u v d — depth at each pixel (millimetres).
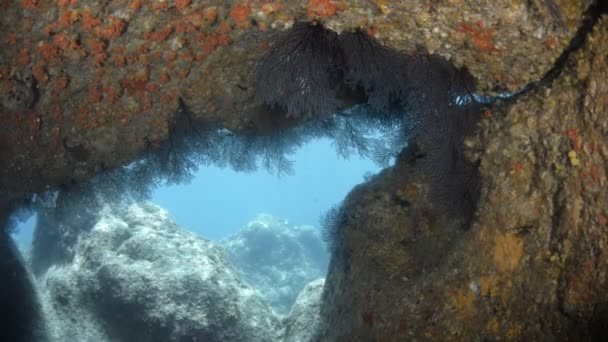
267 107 4434
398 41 3174
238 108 4383
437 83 3318
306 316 6617
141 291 7375
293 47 3350
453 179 3656
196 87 3977
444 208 3869
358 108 4816
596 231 2768
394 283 4023
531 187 3082
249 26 3412
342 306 4473
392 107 4500
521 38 2738
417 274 3977
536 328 2922
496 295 3152
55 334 6785
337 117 4914
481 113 3480
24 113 3812
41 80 3545
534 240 3043
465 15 2709
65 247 8609
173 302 7344
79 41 3273
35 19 3107
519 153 3148
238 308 7770
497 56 2967
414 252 4211
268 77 3525
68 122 3965
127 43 3377
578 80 2811
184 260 8117
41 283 8109
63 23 3123
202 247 8844
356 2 2926
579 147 2848
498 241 3221
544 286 2939
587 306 2771
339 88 4074
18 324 6355
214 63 3779
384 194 4566
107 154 4336
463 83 3336
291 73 3416
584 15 2668
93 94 3768
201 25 3342
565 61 2883
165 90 3902
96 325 7305
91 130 4070
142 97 3883
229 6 3203
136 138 4246
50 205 4949
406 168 4559
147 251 8141
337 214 5082
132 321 7258
